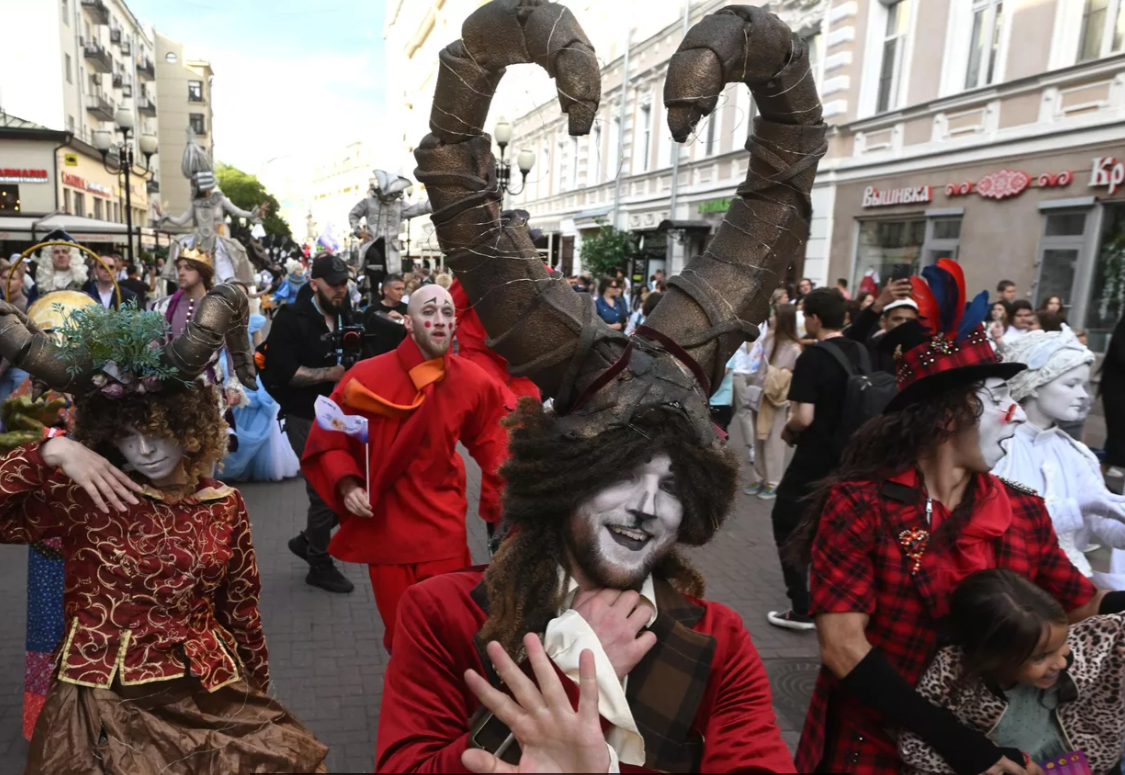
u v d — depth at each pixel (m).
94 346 1.98
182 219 11.94
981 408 1.85
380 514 3.05
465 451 8.46
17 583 4.55
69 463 1.97
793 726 3.37
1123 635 1.86
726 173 14.91
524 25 1.15
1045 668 1.76
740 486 1.37
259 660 2.39
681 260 17.03
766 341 7.53
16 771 2.88
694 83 1.18
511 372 1.34
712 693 1.32
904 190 13.29
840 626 1.82
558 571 1.31
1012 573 1.80
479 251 1.28
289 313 4.87
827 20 14.97
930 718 1.74
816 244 15.54
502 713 1.12
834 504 1.91
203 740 2.05
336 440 3.07
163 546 2.08
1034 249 11.10
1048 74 10.74
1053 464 2.75
